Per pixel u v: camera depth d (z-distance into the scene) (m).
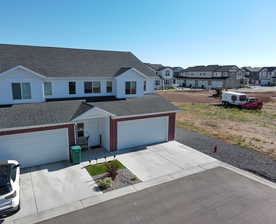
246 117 25.72
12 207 7.39
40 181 9.85
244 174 10.75
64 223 7.18
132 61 21.38
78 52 19.53
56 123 11.58
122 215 7.58
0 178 7.95
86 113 12.23
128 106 15.25
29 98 14.30
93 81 17.09
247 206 8.13
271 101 39.06
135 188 9.35
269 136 17.75
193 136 17.52
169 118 15.76
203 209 7.93
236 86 67.44
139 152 13.66
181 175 10.61
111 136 13.55
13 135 10.71
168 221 7.29
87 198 8.59
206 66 79.19
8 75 13.38
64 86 16.02
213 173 10.86
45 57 17.17
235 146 15.08
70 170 10.99
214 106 33.81
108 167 10.86
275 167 11.61
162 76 69.25
